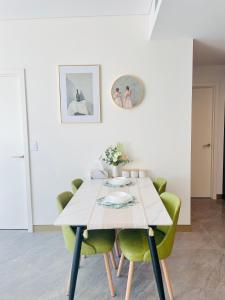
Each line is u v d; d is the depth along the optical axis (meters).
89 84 2.95
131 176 2.91
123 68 2.91
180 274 2.19
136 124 2.98
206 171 4.46
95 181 2.75
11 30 2.92
